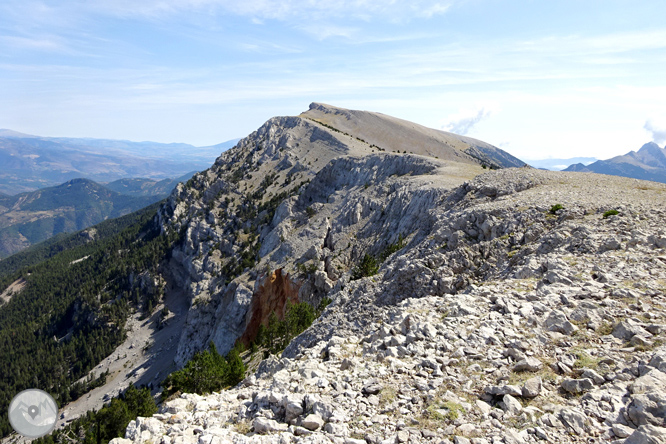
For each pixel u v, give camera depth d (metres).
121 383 144.75
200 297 158.12
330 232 111.44
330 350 19.75
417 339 18.33
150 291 195.25
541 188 46.41
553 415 11.23
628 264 21.67
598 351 14.27
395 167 120.56
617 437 10.04
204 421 14.41
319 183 154.62
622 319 16.00
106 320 183.25
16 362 170.50
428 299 24.42
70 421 127.06
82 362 163.12
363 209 109.12
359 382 15.26
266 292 112.12
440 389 13.86
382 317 25.19
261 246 160.62
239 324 118.31
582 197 38.34
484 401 12.86
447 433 11.29
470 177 90.19
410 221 78.94
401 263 42.88
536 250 30.08
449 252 37.31
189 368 49.12
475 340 16.78
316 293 94.75
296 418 13.49
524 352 15.22
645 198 35.59
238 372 51.97
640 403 10.49
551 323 16.97
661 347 13.10
